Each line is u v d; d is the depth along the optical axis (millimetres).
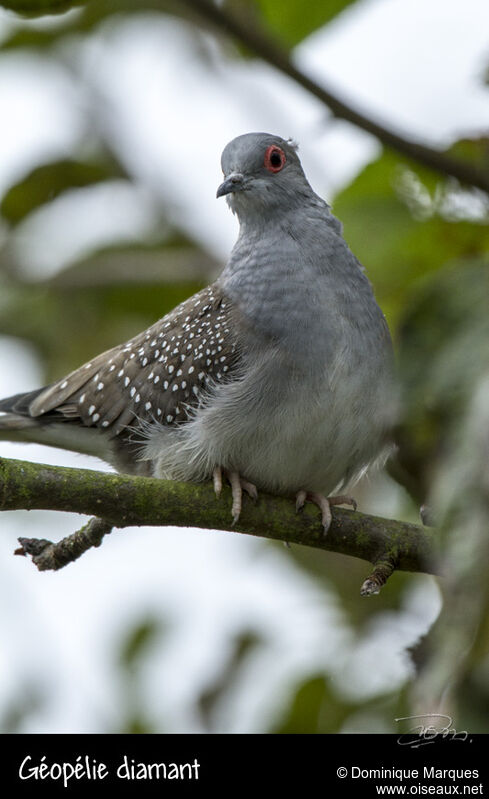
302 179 9484
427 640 5203
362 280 8758
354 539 7988
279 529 8133
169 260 12977
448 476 4793
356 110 7543
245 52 8164
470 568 4477
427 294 5773
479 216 8219
